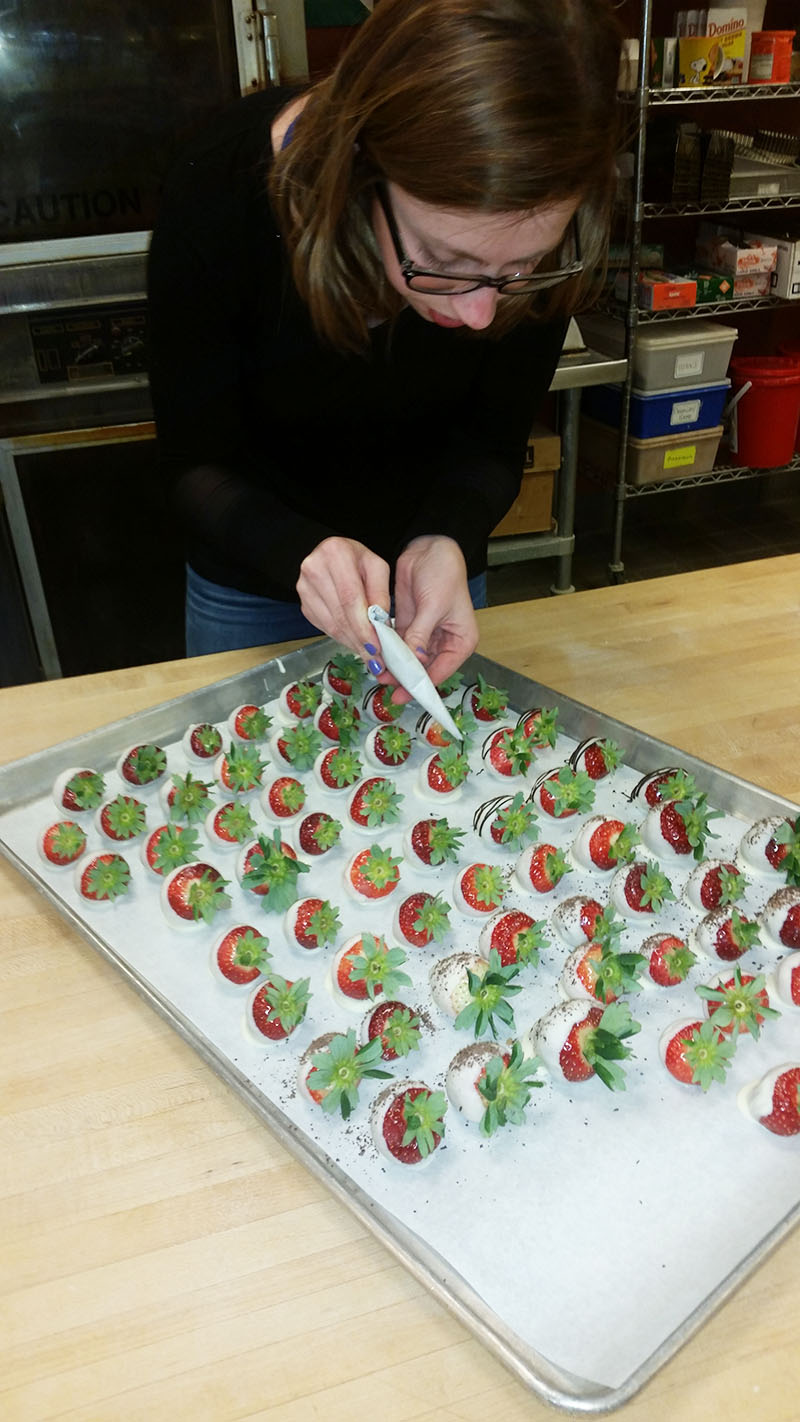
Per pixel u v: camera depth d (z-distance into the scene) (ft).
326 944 3.02
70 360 6.35
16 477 6.61
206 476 3.60
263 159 3.02
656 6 8.66
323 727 3.83
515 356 3.66
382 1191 2.32
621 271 8.55
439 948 3.03
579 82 2.07
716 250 8.96
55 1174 2.35
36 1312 2.08
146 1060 2.63
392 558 4.15
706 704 3.76
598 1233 2.21
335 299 2.83
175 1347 2.02
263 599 4.29
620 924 2.94
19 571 6.98
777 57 7.88
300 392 3.55
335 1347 2.02
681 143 7.95
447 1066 2.65
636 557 10.46
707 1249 2.17
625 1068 2.60
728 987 2.66
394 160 2.23
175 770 3.72
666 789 3.28
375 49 2.26
